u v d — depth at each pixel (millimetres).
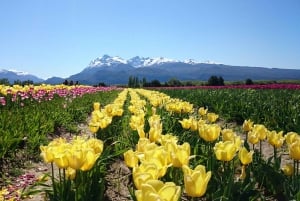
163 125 10734
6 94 16656
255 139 6445
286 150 10469
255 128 6672
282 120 12492
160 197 2562
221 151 4926
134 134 9070
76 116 16719
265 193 6332
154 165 3719
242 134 13789
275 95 26781
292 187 5305
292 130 11602
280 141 6254
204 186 3504
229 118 16547
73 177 4918
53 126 12555
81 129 14859
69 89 27594
